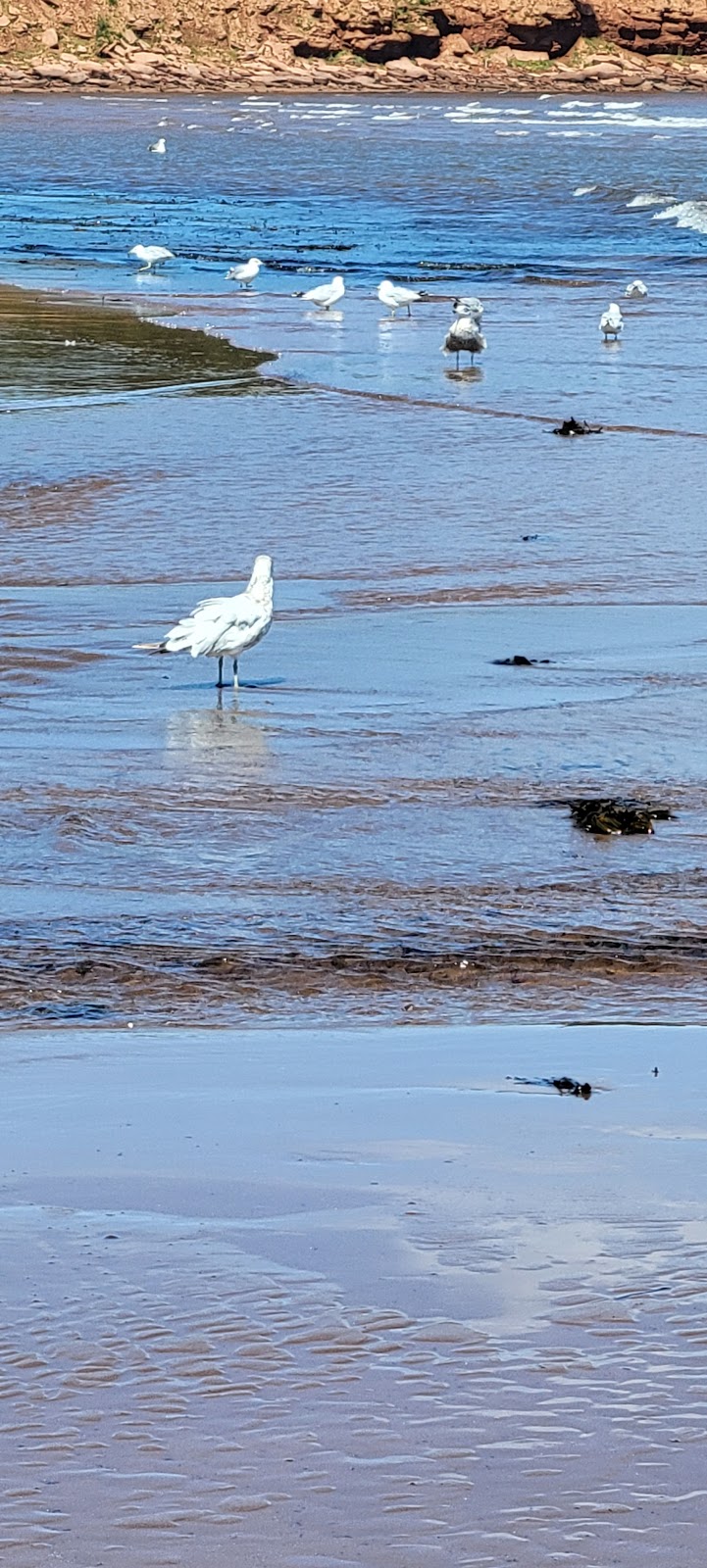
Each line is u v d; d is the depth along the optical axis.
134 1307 6.16
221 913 11.09
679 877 11.73
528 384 32.62
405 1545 4.94
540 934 10.82
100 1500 5.12
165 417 29.61
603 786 13.34
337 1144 7.60
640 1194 7.04
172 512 23.36
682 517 23.00
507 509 23.53
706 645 17.36
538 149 105.56
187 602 19.11
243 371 34.25
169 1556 4.89
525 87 171.62
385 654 17.05
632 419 29.34
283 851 12.10
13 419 29.38
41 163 100.56
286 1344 5.93
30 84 167.12
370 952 10.53
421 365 34.91
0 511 23.42
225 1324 6.05
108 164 99.38
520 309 42.78
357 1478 5.22
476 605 19.08
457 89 171.12
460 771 13.63
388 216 71.06
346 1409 5.56
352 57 174.00
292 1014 9.62
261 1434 5.44
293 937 10.75
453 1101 8.17
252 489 24.62
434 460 26.50
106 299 45.09
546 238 62.09
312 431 28.55
